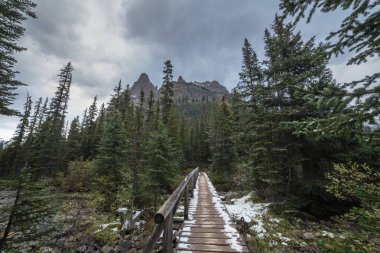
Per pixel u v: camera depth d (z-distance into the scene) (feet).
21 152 94.38
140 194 50.29
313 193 31.81
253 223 29.55
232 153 84.43
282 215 32.53
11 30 29.12
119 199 42.80
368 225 10.03
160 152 50.78
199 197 39.47
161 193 57.57
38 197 15.21
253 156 42.16
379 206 8.85
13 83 29.86
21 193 15.31
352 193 17.04
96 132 117.60
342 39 10.02
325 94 9.48
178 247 16.74
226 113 99.14
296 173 37.73
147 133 76.59
